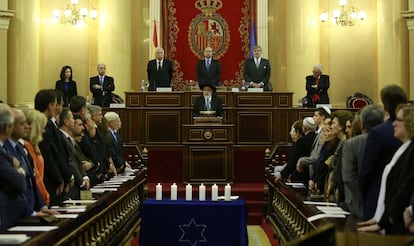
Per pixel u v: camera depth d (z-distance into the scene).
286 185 8.63
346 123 6.79
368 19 15.86
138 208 10.34
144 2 16.53
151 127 13.46
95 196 7.05
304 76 15.69
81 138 8.11
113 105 13.55
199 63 14.02
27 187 5.33
